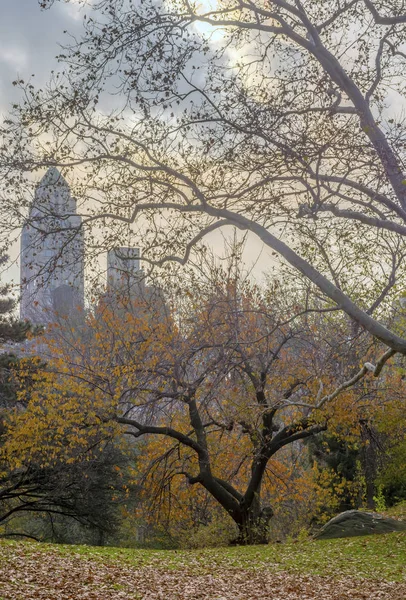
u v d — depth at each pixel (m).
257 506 28.06
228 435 29.55
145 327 24.53
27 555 15.23
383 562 17.16
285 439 27.78
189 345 23.41
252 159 13.57
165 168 14.39
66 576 13.16
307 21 14.81
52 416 26.89
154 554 18.56
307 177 13.73
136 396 25.94
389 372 28.33
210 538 30.70
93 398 26.81
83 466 29.84
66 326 33.44
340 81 14.66
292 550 20.53
